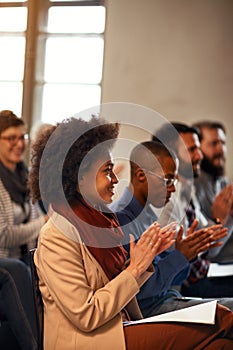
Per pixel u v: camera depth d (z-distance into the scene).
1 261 3.91
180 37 7.70
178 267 3.36
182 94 7.71
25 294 3.85
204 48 7.64
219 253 4.96
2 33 8.40
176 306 3.37
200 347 2.61
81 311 2.53
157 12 7.78
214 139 5.92
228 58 7.57
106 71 7.98
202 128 5.96
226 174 7.49
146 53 7.82
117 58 7.93
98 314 2.55
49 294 2.65
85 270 2.63
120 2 7.91
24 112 8.21
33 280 2.71
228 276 4.36
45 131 2.77
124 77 7.91
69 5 8.22
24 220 4.74
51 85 8.28
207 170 5.77
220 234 3.45
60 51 8.27
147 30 7.82
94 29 8.18
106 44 7.98
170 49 7.74
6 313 3.85
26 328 3.80
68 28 8.24
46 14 8.24
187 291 4.38
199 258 4.35
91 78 8.17
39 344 2.70
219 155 5.88
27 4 8.19
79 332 2.60
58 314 2.63
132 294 2.63
